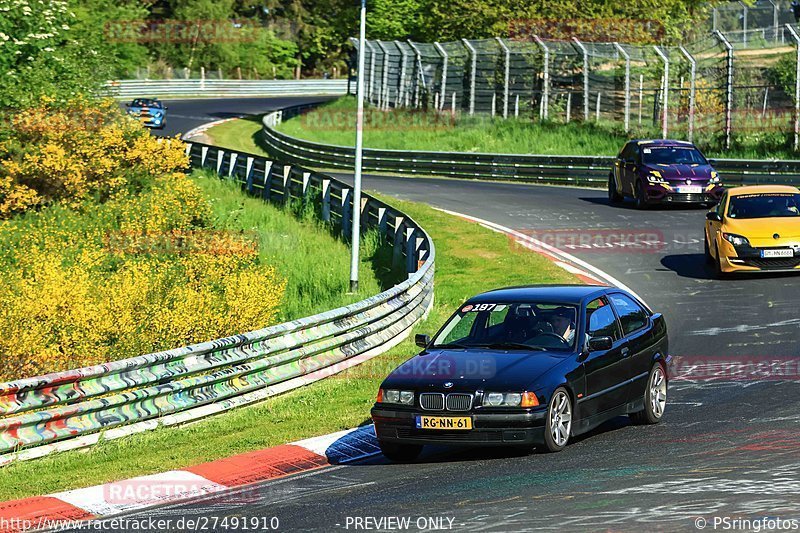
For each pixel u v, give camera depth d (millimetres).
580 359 19828
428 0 113938
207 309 34594
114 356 32562
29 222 50469
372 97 118938
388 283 45656
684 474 16750
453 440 18797
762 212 40938
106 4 152500
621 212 56969
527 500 15648
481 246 49219
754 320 33344
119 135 58406
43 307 32469
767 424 20656
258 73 188125
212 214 56781
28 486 18766
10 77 61844
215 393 25469
